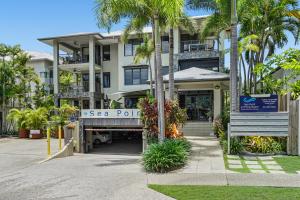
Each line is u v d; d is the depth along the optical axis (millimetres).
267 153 13328
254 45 20266
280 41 22969
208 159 12430
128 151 18828
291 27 21688
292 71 20234
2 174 11438
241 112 13469
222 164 11492
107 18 13219
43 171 11734
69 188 9086
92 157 15664
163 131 12750
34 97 33719
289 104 13203
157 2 11977
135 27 15984
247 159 12352
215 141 17359
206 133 21438
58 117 27656
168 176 10117
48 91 35875
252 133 13375
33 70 34500
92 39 32781
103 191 8664
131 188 8898
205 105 25750
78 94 33219
